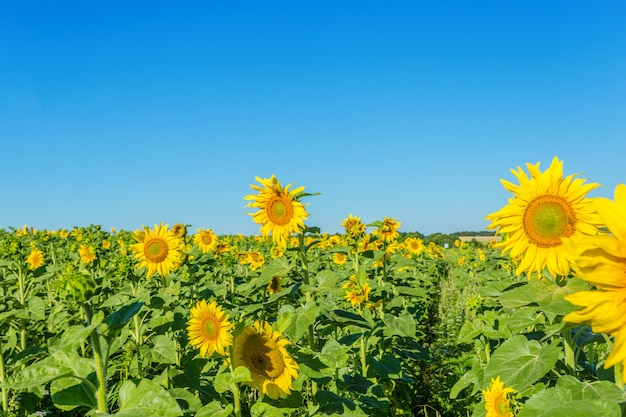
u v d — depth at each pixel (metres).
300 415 4.74
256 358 4.11
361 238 8.68
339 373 5.67
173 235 8.73
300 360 4.35
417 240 15.55
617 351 1.83
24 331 6.88
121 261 7.65
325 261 13.89
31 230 22.22
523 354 3.54
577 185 3.77
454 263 23.75
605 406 2.24
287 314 4.27
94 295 3.26
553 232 3.74
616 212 1.88
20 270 8.15
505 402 4.22
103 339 3.28
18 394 5.09
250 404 5.59
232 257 9.95
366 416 4.58
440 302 16.11
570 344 3.64
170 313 6.56
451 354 10.20
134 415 2.81
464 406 7.34
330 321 5.40
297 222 5.70
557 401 2.70
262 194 5.86
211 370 6.13
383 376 6.55
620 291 1.83
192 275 8.78
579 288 3.33
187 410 4.38
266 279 5.62
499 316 5.92
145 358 5.86
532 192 3.84
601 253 1.83
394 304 7.43
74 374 3.21
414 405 7.95
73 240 18.36
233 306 8.34
